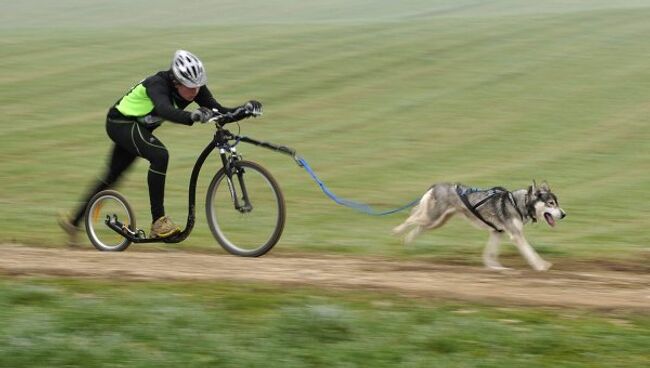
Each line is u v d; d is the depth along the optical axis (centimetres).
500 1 6288
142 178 1981
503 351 615
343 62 3638
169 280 820
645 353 613
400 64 3603
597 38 4041
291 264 953
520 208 1029
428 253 1198
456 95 3116
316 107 2967
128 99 1002
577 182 2017
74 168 2141
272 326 646
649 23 4362
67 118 2797
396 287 805
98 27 5094
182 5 6488
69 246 1155
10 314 677
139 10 6288
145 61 3706
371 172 2138
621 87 3184
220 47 3966
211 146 1001
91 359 584
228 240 1012
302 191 1908
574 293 818
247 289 779
